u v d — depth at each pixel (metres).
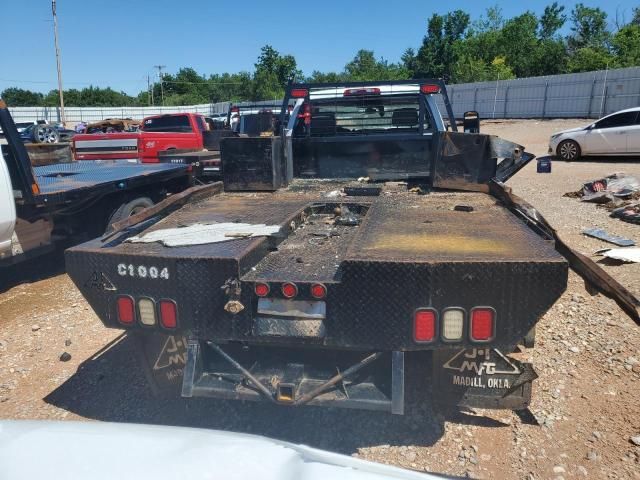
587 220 8.27
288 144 5.22
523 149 4.26
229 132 13.40
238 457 1.35
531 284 2.34
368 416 3.26
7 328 4.87
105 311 2.80
